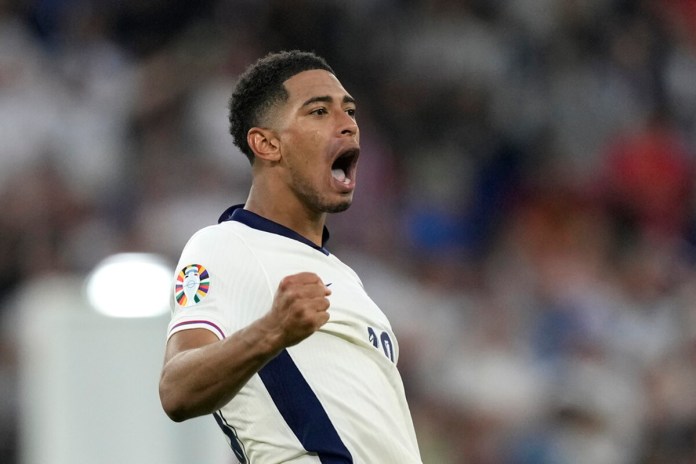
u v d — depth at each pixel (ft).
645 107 154.92
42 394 58.90
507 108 147.84
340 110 42.80
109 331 57.98
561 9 155.02
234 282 41.01
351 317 41.93
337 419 40.37
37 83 120.06
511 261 132.05
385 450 40.75
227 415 41.14
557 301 124.88
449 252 130.31
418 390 111.75
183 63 128.16
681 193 150.00
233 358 35.37
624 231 142.20
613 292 130.52
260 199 43.27
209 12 135.85
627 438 114.62
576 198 142.82
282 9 139.44
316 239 43.73
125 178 119.24
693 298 130.52
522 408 111.75
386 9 146.82
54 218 111.24
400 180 136.46
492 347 116.98
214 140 121.70
